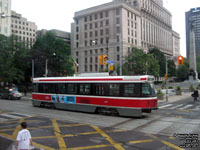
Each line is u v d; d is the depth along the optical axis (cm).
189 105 2206
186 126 1130
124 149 726
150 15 10338
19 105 2242
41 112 1683
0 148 738
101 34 7669
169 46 13250
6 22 6912
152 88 1420
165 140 845
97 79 1568
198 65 10294
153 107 1386
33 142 816
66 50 5006
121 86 1441
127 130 1031
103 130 1029
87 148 738
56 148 739
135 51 6444
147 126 1131
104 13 7638
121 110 1426
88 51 8006
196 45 12288
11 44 4772
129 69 6281
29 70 5462
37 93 2044
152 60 6247
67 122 1246
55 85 1877
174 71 8919
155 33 10969
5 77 4462
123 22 7212
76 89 1698
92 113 1622
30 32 12788
